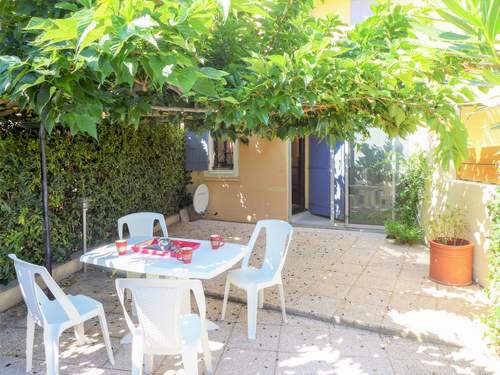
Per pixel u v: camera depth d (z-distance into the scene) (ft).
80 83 6.71
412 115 11.64
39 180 15.30
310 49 8.78
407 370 10.09
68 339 11.75
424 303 14.07
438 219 19.56
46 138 15.62
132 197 23.03
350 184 27.07
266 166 28.99
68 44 5.51
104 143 19.76
